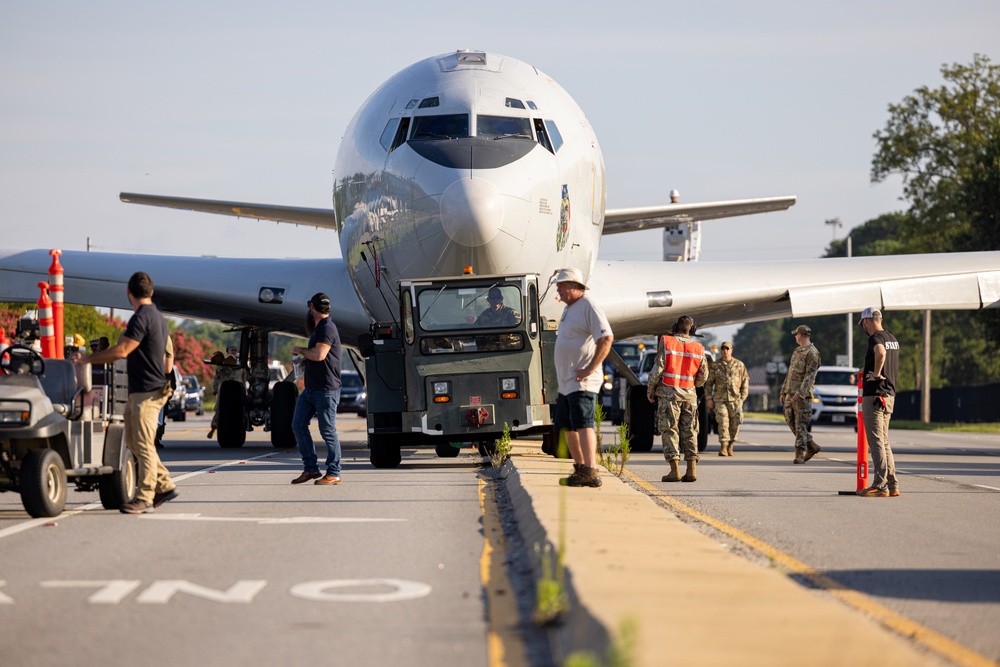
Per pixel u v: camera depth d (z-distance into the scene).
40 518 24.06
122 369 27.16
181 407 107.12
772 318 53.47
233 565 18.08
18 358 24.83
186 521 23.56
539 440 51.53
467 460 41.88
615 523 20.27
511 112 39.97
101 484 25.84
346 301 46.41
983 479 35.88
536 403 36.25
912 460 46.62
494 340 36.31
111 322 143.50
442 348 36.34
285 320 48.72
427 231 37.72
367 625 13.88
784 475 36.41
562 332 26.19
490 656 12.38
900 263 49.56
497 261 37.50
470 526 22.53
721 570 15.55
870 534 21.86
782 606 13.15
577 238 41.06
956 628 13.77
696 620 12.34
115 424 26.16
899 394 148.12
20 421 23.55
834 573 17.47
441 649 12.70
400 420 36.72
